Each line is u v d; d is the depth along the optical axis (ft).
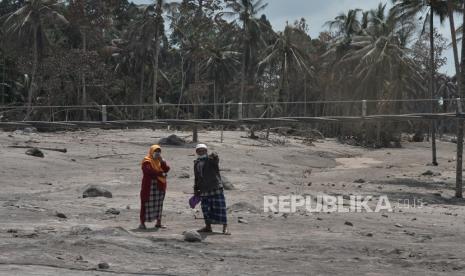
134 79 240.53
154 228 36.68
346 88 204.23
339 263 27.96
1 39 208.13
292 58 212.84
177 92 288.71
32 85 187.21
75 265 23.98
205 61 244.01
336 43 220.84
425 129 272.10
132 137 155.12
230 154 127.44
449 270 27.09
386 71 181.47
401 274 25.67
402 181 96.43
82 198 52.54
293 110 225.15
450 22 104.94
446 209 62.13
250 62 207.72
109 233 31.71
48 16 189.06
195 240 32.01
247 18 197.36
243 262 27.37
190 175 80.53
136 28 199.62
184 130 195.83
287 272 25.27
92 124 96.53
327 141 217.15
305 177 97.60
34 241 28.35
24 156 87.30
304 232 38.09
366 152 183.01
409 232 40.47
